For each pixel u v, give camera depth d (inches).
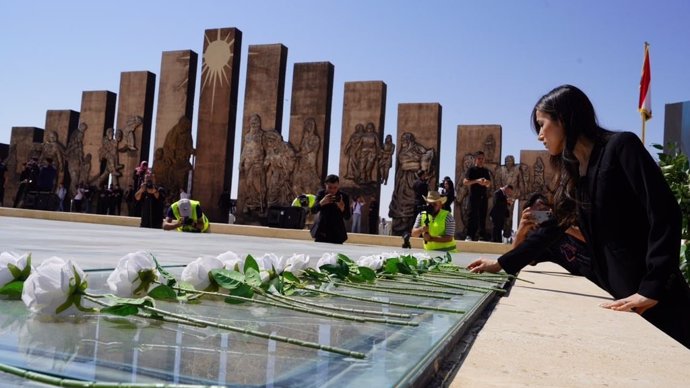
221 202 1279.5
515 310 104.7
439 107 1216.8
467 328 80.1
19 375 39.9
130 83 1417.3
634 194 126.9
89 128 1453.0
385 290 108.6
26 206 1122.7
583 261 159.0
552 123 137.6
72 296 60.3
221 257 87.7
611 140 129.7
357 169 1212.5
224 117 1298.0
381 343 58.1
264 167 1253.1
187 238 395.9
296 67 1247.5
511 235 1226.6
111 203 1392.7
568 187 138.4
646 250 126.2
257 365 46.4
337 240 489.7
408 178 1207.6
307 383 41.8
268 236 818.8
